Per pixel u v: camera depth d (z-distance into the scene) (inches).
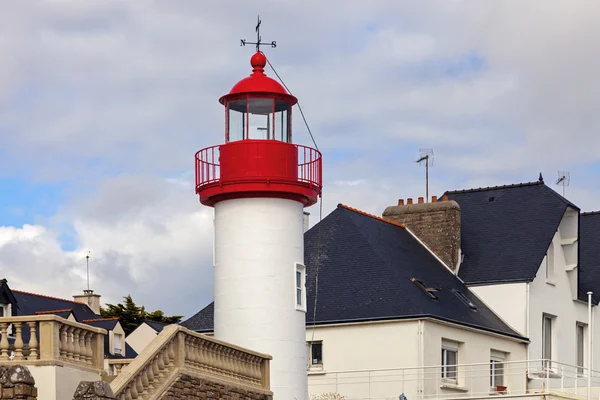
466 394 1615.4
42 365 770.8
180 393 901.2
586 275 2052.2
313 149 1232.2
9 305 1750.7
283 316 1192.8
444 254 1835.6
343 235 1752.0
